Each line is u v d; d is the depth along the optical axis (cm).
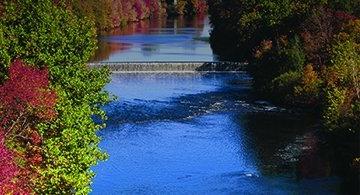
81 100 4447
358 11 10975
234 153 6675
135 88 10444
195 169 6156
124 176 5919
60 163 3791
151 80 11281
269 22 12425
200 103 9212
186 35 19525
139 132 7519
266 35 12456
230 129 7688
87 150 3984
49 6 4975
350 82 7706
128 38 18425
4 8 5094
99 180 5791
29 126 3850
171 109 8788
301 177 5922
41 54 4378
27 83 3678
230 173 6050
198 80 11288
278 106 9006
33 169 3722
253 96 9738
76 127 4019
